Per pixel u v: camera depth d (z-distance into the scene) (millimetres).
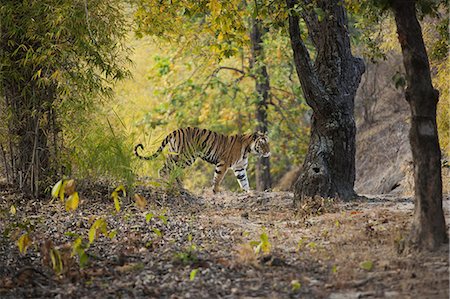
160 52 31641
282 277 8625
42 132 15391
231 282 8516
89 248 10711
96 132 15414
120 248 10664
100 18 14938
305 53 14938
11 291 8508
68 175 15367
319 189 15047
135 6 17156
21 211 13906
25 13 14750
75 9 14438
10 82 15281
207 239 11359
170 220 13086
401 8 9125
